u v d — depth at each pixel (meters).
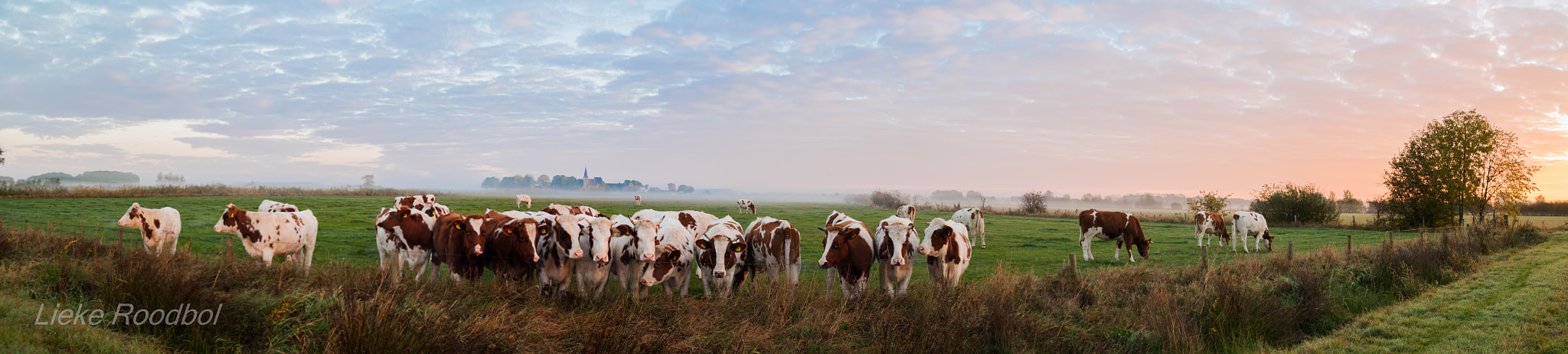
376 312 6.46
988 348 8.52
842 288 10.32
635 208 46.00
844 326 8.69
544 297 9.02
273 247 11.59
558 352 7.02
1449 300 11.55
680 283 10.28
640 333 7.52
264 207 16.52
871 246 10.45
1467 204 38.59
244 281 8.61
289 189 55.62
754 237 11.32
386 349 6.04
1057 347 8.63
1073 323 9.76
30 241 11.58
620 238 9.82
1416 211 38.69
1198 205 43.19
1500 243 19.97
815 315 8.72
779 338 8.22
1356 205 91.00
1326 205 43.34
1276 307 10.37
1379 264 14.40
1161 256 20.05
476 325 6.86
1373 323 10.01
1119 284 12.16
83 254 10.94
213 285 7.85
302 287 8.15
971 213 22.61
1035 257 19.31
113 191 41.25
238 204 33.97
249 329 7.19
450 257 9.77
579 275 9.66
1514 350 8.27
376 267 10.01
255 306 7.43
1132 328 9.48
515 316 7.45
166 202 34.62
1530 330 9.14
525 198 47.72
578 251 8.92
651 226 9.52
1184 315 9.57
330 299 7.05
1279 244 25.53
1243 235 22.70
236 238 18.28
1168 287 12.19
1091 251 21.03
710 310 8.73
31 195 36.50
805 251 19.48
